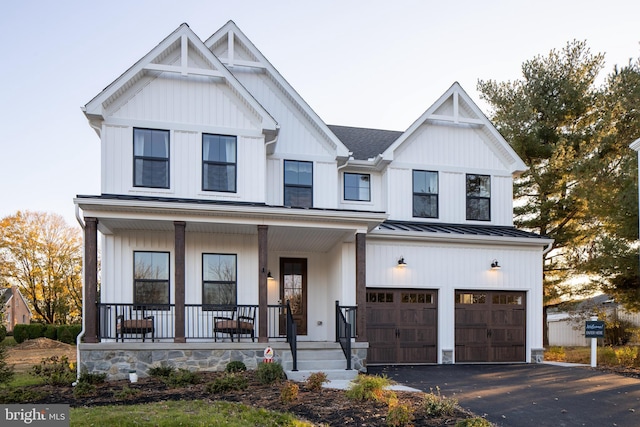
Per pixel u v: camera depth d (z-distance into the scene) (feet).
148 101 43.50
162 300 42.63
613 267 49.83
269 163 49.52
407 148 55.16
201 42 43.93
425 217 54.65
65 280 124.77
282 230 41.81
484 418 25.38
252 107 44.86
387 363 46.83
